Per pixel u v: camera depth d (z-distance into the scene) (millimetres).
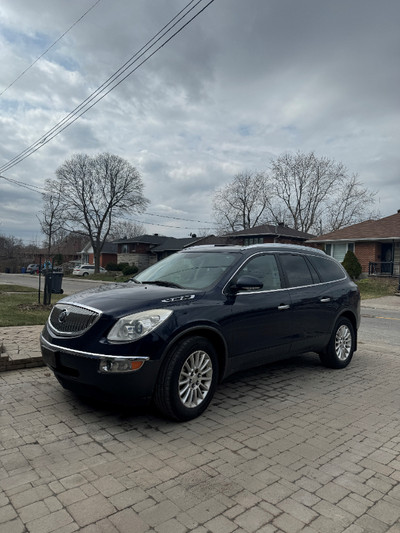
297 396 4684
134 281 5105
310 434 3629
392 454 3279
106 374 3465
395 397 4734
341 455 3240
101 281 39875
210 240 50062
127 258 55531
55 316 4117
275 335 4762
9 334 6859
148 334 3553
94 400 4262
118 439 3406
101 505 2488
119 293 4074
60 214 46406
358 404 4457
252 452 3248
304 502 2580
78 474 2838
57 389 4555
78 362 3596
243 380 5320
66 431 3527
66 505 2477
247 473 2918
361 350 7539
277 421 3912
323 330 5570
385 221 30000
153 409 4102
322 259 6062
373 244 28156
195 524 2338
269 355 4746
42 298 14180
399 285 22906
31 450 3164
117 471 2893
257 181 55406
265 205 55250
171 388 3639
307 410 4234
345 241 29250
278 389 4938
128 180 50562
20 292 18250
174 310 3789
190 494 2631
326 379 5438
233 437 3520
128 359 3465
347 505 2562
